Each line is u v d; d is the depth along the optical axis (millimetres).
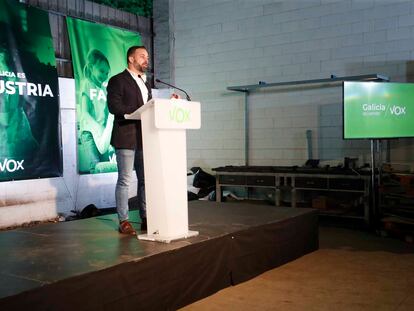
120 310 2439
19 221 5648
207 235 3162
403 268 3754
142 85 3389
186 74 7707
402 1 5840
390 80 5969
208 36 7449
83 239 3154
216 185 6629
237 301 2984
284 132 6832
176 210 3033
